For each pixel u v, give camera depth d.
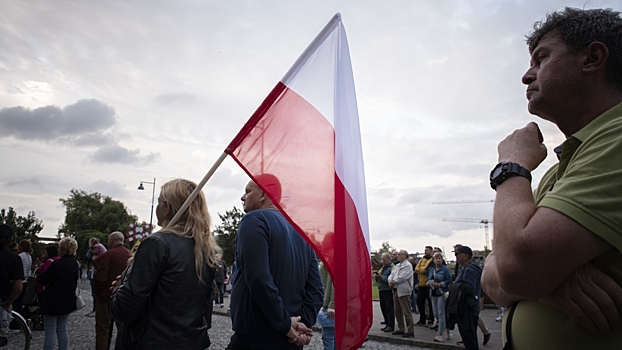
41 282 6.13
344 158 2.48
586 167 1.05
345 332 2.17
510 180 1.18
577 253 0.98
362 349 8.45
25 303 9.40
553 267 0.99
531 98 1.33
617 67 1.18
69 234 60.75
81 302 6.37
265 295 2.44
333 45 2.77
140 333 2.47
